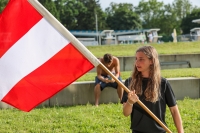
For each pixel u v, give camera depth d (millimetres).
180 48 22547
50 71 3713
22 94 3719
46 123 6930
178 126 3684
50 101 9133
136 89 3619
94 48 23594
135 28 90188
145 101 3594
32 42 3691
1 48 3684
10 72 3686
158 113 3607
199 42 23828
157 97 3559
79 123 6816
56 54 3689
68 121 7008
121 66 15445
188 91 9570
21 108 3744
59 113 7688
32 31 3691
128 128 6500
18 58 3684
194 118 6977
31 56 3689
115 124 6672
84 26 85125
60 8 83062
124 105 3602
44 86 3719
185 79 9539
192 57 16141
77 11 83562
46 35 3691
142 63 3557
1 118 7496
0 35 3674
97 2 86500
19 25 3684
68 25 84312
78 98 9297
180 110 7641
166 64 15602
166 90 3641
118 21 89812
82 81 9828
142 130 3631
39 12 3662
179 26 98625
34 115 7625
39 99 3736
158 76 3588
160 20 102625
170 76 10320
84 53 3646
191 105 8250
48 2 72500
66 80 3725
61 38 3674
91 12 85000
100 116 7340
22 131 6508
